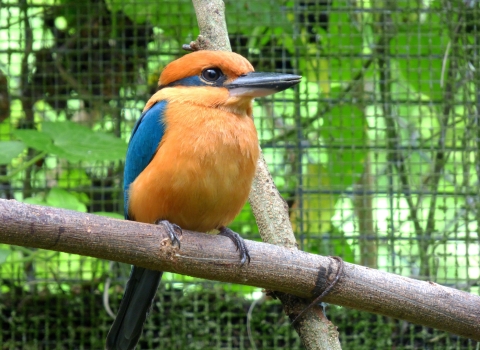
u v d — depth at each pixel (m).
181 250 6.73
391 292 6.91
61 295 10.90
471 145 11.29
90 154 9.97
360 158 11.49
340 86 11.41
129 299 8.06
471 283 10.98
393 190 11.29
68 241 6.37
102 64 11.54
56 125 10.21
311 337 7.18
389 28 11.48
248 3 11.38
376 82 11.43
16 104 11.48
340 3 11.51
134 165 8.02
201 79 7.86
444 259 11.16
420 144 11.26
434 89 11.55
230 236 7.71
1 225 6.18
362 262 11.19
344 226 11.56
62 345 10.86
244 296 11.09
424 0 11.45
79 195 11.43
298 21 11.54
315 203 11.47
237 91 7.67
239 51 11.63
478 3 11.32
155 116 7.71
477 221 11.09
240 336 10.89
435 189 11.25
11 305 10.81
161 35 11.58
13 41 11.38
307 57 11.50
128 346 8.00
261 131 11.41
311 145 11.43
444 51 11.40
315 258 6.98
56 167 11.32
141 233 6.59
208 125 7.43
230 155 7.39
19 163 11.30
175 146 7.32
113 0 11.39
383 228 11.38
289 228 7.90
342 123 11.53
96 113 11.52
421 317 6.92
